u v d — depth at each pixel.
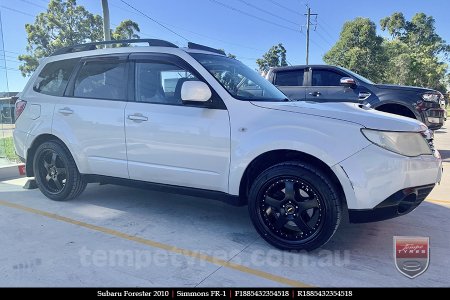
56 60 5.22
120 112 4.44
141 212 4.77
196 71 4.12
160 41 4.50
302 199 3.54
